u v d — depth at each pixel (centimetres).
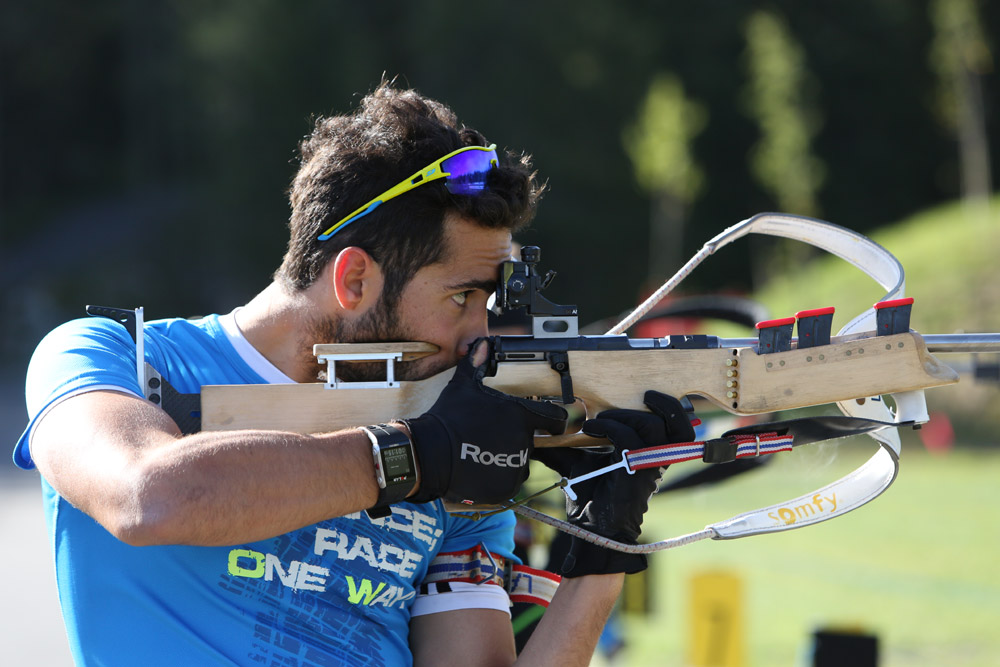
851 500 821
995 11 12119
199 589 683
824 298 7588
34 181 17638
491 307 779
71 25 17812
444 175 685
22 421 7144
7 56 17588
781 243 9431
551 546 1122
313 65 13350
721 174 14112
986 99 12400
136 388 674
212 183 14738
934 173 14075
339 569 708
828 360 766
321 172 708
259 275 13438
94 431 616
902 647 2109
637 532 720
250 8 13750
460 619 769
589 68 13625
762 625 2325
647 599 1916
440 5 13275
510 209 704
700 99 14275
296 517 607
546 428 689
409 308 702
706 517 3559
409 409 700
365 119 714
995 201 8262
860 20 14212
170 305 13775
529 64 13475
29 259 15125
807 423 759
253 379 726
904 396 806
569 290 13612
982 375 1153
